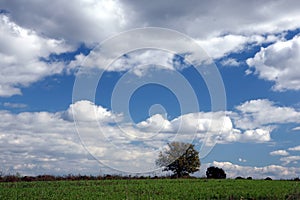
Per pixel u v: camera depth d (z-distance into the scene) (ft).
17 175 144.36
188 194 97.60
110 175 161.79
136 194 97.86
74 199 87.30
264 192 100.22
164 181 146.41
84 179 155.74
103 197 90.12
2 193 97.04
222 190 105.60
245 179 170.81
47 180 148.36
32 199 89.25
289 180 163.43
